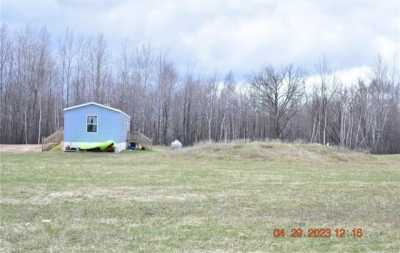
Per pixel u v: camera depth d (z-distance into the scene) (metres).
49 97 46.16
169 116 51.31
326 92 52.72
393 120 50.44
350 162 22.25
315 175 15.48
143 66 57.34
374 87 51.22
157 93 50.72
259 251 5.67
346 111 51.00
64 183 12.02
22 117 44.62
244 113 54.50
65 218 7.54
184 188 11.48
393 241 6.24
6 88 44.53
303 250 5.74
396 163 22.48
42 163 18.22
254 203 9.29
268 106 53.97
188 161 20.84
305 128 53.53
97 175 14.23
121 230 6.75
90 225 7.04
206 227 7.02
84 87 48.22
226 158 22.00
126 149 29.83
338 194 10.70
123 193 10.44
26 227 6.81
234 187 11.81
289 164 20.19
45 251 5.55
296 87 53.75
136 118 49.38
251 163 20.30
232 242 6.10
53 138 28.38
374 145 49.06
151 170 16.30
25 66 45.25
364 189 11.69
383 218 7.88
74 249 5.66
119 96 49.03
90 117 26.20
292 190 11.35
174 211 8.33
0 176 13.25
